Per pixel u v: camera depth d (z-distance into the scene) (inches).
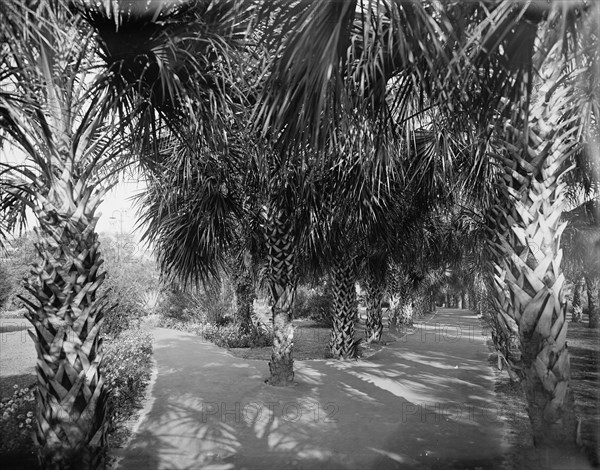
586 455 112.8
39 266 116.7
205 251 351.6
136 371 320.2
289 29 93.7
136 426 214.5
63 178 118.6
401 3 83.9
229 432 205.6
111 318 448.8
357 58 133.4
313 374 359.3
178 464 166.2
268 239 329.7
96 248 123.1
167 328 784.9
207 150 169.5
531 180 117.3
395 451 177.9
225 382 323.9
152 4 111.0
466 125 128.2
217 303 753.6
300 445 187.5
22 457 150.2
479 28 77.0
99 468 115.0
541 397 112.7
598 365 372.8
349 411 242.7
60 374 111.0
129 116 130.6
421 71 106.8
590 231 306.3
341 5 82.3
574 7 79.1
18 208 168.4
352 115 122.3
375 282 588.7
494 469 150.0
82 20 119.6
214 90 151.0
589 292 736.3
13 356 416.5
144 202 340.2
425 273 764.6
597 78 103.1
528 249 116.3
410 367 394.6
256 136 163.8
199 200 298.0
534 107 116.0
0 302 642.8
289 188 297.6
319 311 912.9
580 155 167.5
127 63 126.2
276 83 106.0
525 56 95.0
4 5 88.2
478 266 475.5
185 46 128.5
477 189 286.7
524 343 115.6
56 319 112.7
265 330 676.1
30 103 111.9
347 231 377.7
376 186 303.7
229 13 116.9
